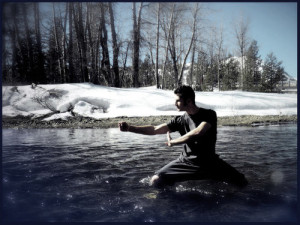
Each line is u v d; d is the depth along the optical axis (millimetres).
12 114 12742
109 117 12211
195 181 3141
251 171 3506
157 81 21641
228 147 5387
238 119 12023
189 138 2773
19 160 4203
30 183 2988
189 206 2361
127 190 2785
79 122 11250
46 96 14758
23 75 23875
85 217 2119
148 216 2146
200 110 3002
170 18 23047
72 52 23203
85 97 14523
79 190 2768
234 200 2494
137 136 7578
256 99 18281
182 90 2949
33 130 9297
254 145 5633
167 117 12094
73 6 21469
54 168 3689
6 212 2207
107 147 5574
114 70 20250
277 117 12867
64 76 23188
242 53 40094
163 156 4582
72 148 5430
